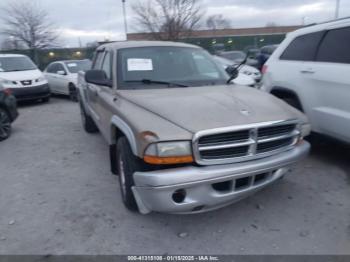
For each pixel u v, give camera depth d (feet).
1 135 20.49
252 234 9.43
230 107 9.37
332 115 12.94
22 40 97.55
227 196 8.72
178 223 10.11
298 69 14.65
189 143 8.14
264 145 9.14
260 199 11.41
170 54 13.44
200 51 14.53
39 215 10.82
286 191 11.95
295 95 14.90
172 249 8.88
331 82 12.77
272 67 16.60
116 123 10.12
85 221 10.35
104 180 13.58
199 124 8.35
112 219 10.41
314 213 10.44
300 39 15.26
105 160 16.14
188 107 9.25
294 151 9.77
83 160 16.24
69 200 11.84
